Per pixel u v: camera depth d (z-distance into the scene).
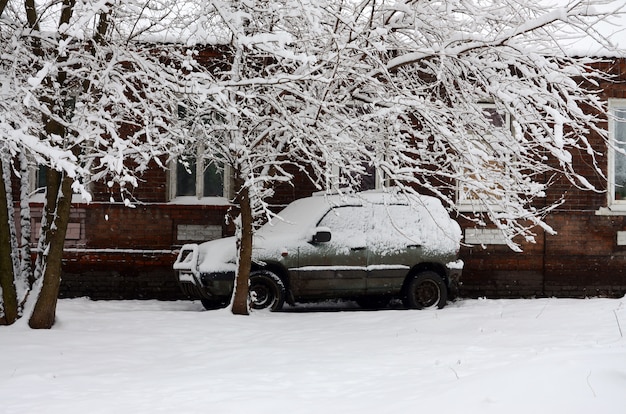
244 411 6.20
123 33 10.93
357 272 13.97
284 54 8.30
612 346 7.82
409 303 14.21
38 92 10.09
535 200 17.02
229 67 14.29
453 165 10.59
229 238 14.25
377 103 10.72
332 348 9.24
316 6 8.99
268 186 15.26
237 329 10.78
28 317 10.66
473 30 10.94
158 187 16.38
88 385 7.29
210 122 12.94
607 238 17.22
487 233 16.98
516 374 6.10
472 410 5.53
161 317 11.76
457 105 10.93
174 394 6.86
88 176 11.50
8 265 10.82
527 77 10.47
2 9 10.26
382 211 14.32
